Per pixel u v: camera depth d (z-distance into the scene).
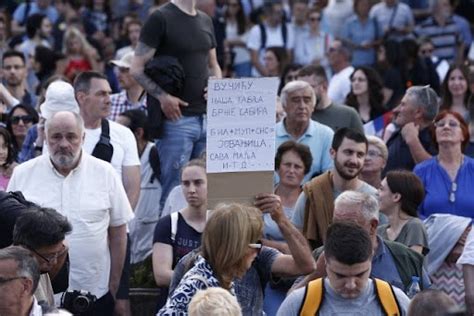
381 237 19.30
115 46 39.00
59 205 19.94
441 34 40.75
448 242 21.17
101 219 20.17
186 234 20.64
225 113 17.53
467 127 23.38
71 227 17.36
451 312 14.09
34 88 34.88
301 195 21.42
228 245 15.67
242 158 17.52
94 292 20.19
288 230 17.22
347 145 21.20
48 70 35.12
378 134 27.56
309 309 16.30
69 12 41.88
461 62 36.09
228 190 17.50
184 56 24.06
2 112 26.88
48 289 17.42
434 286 21.27
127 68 27.75
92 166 20.23
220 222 15.73
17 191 18.98
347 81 33.31
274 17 40.16
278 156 22.11
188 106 24.16
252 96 17.55
